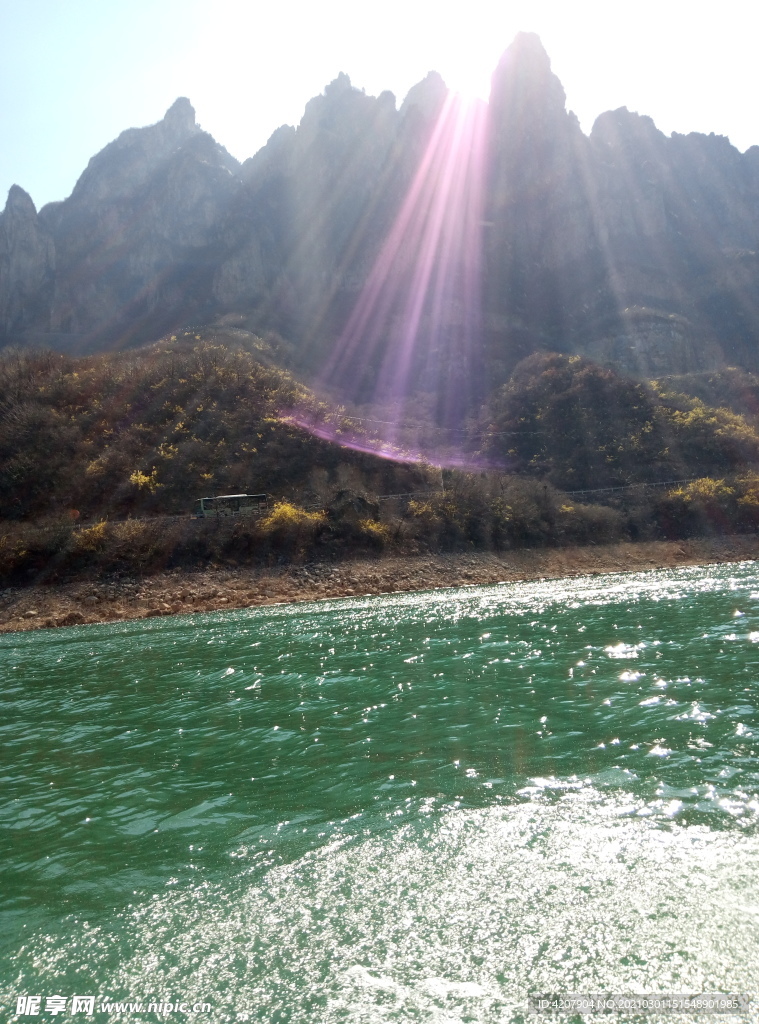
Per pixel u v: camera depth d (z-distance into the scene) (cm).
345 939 582
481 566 5125
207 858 758
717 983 492
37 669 2277
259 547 4866
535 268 17175
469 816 793
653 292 16938
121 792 991
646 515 6266
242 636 2606
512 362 14288
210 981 546
